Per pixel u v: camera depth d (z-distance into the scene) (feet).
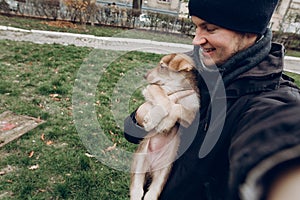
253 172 1.56
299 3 58.90
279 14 59.93
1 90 15.57
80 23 39.65
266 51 2.24
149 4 54.90
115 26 39.11
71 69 20.98
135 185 2.86
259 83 2.12
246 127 1.83
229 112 2.19
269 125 1.67
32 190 8.86
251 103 2.04
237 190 1.68
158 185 2.76
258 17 2.11
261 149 1.60
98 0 54.90
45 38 30.83
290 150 1.49
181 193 2.53
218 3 2.11
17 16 40.60
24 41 28.19
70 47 27.55
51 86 17.10
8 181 9.05
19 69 19.67
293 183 1.43
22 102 14.61
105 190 9.21
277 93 2.04
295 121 1.60
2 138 11.21
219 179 2.19
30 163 10.00
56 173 9.68
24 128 12.12
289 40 46.78
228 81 2.26
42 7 40.27
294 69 33.94
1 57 21.81
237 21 2.12
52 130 12.23
